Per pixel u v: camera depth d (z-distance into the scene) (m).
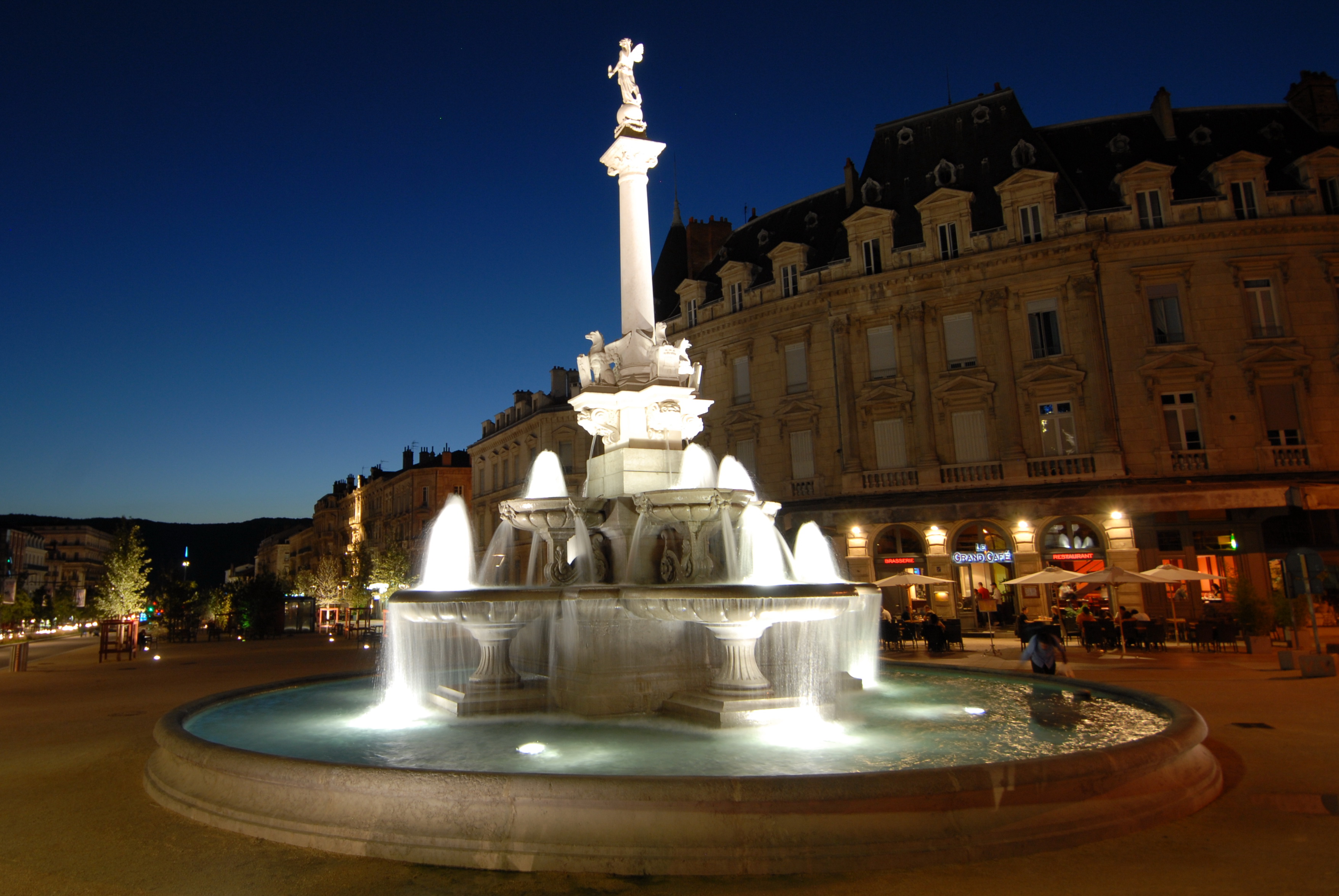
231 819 6.48
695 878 5.28
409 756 7.98
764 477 38.06
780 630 11.21
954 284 34.03
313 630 55.34
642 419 12.45
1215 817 6.41
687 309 43.03
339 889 5.20
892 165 38.75
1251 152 33.53
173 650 34.47
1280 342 30.62
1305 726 10.34
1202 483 29.52
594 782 5.65
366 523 84.56
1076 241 31.78
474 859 5.55
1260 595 26.86
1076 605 29.05
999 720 9.64
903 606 32.97
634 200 13.85
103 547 164.50
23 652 24.05
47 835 6.50
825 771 7.10
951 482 33.22
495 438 56.72
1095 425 31.22
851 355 35.91
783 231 43.09
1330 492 27.56
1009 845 5.55
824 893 5.00
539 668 11.62
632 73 14.33
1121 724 9.27
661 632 10.41
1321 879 5.08
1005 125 36.78
